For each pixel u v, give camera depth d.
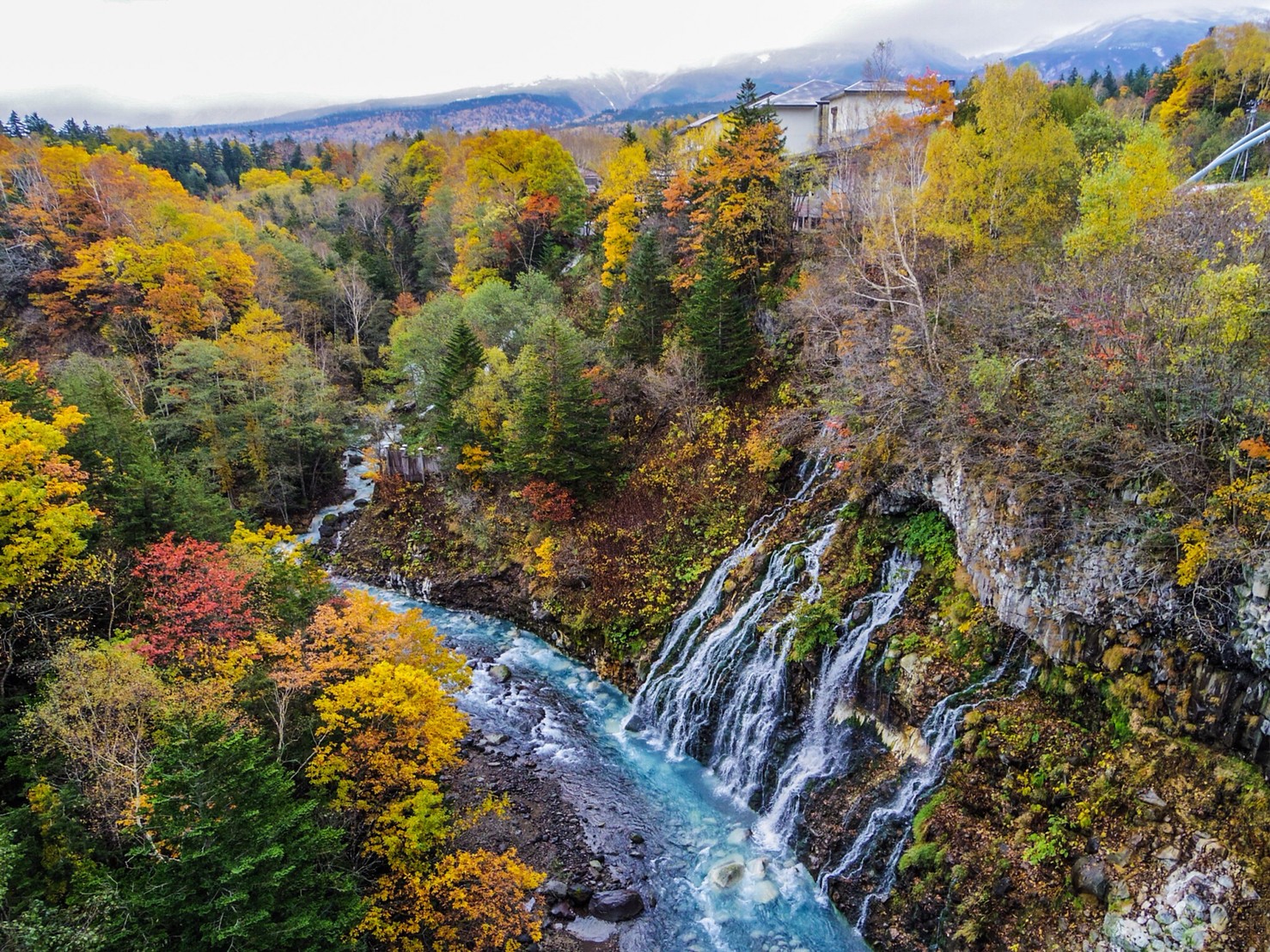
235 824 12.88
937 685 20.20
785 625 25.36
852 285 29.48
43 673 19.36
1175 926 13.64
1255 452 14.14
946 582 22.39
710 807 23.88
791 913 19.38
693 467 35.38
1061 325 20.52
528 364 40.06
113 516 27.67
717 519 32.78
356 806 18.06
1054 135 26.48
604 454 37.50
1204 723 14.95
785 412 33.09
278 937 12.97
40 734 17.33
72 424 25.22
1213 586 14.81
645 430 38.81
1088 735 16.92
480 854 18.47
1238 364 15.10
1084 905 15.00
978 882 16.67
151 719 16.97
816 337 32.81
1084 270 20.61
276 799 14.01
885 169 30.23
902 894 18.06
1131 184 21.00
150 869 13.41
